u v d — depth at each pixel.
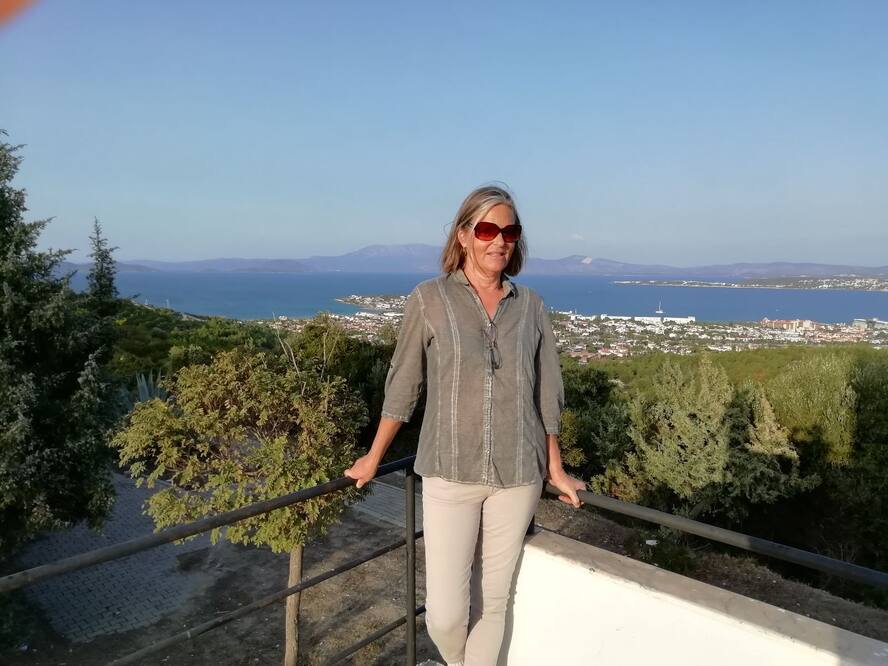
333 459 4.56
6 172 5.77
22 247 5.67
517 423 1.76
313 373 5.14
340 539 7.28
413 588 2.39
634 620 1.78
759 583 6.83
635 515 1.83
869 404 8.24
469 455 1.74
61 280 5.91
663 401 9.02
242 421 4.77
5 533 5.41
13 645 5.06
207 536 7.23
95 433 5.79
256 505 1.70
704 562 7.36
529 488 1.82
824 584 7.95
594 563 1.89
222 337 14.05
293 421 4.77
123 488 8.84
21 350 5.66
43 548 7.01
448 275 1.87
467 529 1.83
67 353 5.95
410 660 2.43
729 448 8.22
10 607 5.30
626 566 1.87
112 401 6.19
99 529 6.04
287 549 4.47
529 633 2.05
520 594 2.06
